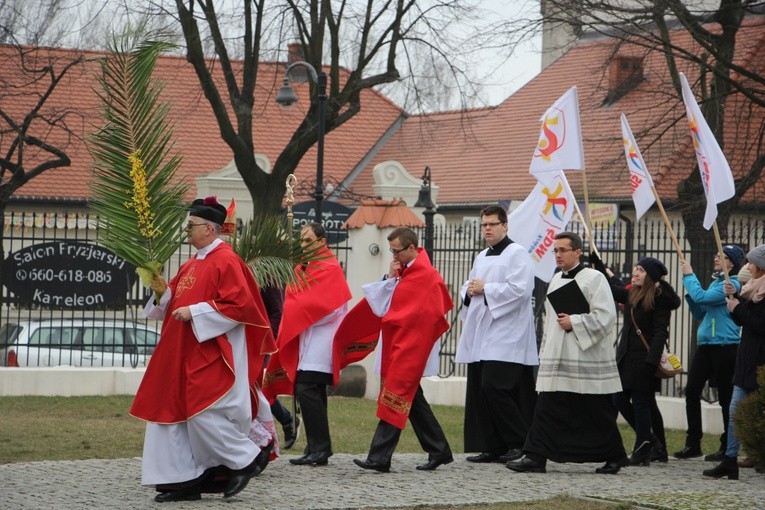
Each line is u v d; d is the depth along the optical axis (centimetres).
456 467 1858
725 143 4241
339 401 2991
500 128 6378
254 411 1578
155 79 1588
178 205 1544
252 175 4281
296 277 1756
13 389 2778
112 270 2859
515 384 1895
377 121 6844
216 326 1477
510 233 2334
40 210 5456
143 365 3019
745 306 1741
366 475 1742
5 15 4272
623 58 4178
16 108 5500
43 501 1459
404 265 1841
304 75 4244
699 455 2086
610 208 4309
